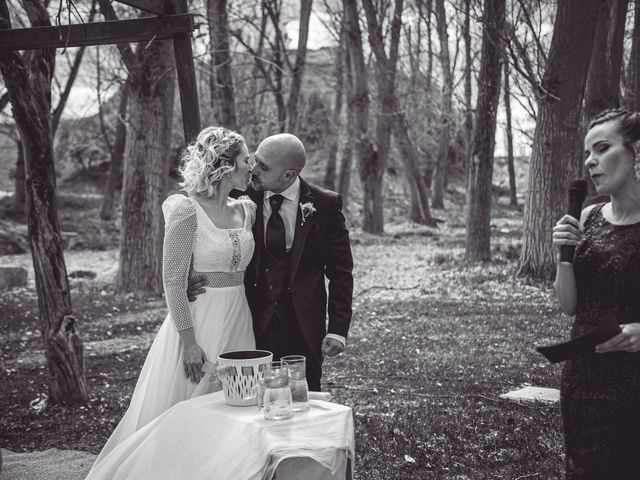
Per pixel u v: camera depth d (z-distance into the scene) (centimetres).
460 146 4650
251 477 315
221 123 1938
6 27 598
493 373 780
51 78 672
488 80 1780
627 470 285
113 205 3556
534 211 1494
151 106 1622
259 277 451
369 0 2566
